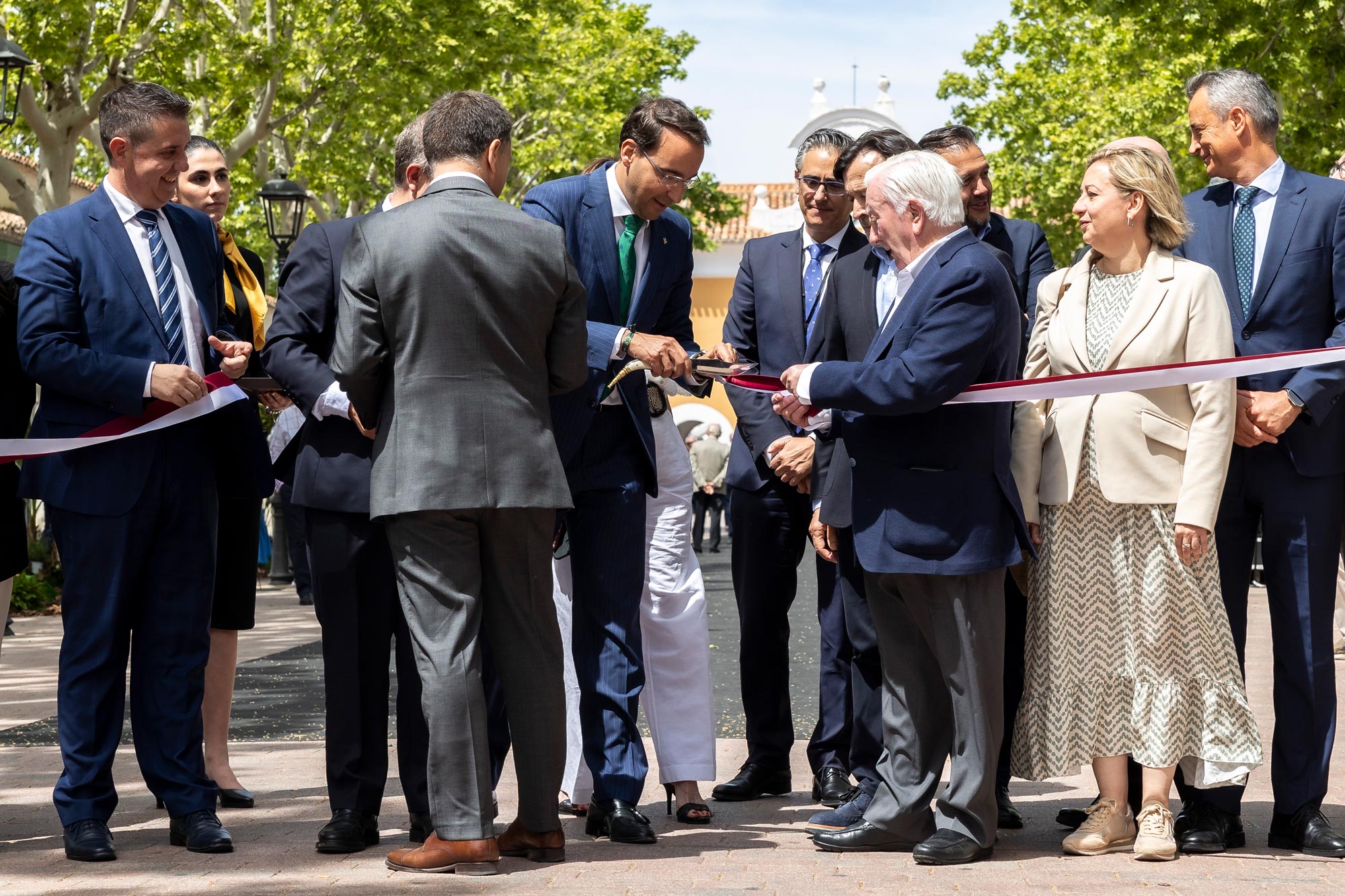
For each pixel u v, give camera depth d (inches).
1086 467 176.4
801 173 216.8
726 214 1365.7
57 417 176.7
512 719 168.7
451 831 161.6
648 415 193.2
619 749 185.3
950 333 163.6
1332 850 173.3
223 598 211.3
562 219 191.6
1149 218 178.1
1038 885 156.3
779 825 194.7
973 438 168.4
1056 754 175.5
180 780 179.5
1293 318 180.5
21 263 175.6
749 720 220.5
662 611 199.5
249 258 226.4
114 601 175.9
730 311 230.2
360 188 856.3
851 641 198.8
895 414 165.3
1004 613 173.5
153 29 641.6
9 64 506.0
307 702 334.0
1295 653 178.7
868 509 171.5
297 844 181.2
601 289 192.4
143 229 181.3
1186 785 185.6
